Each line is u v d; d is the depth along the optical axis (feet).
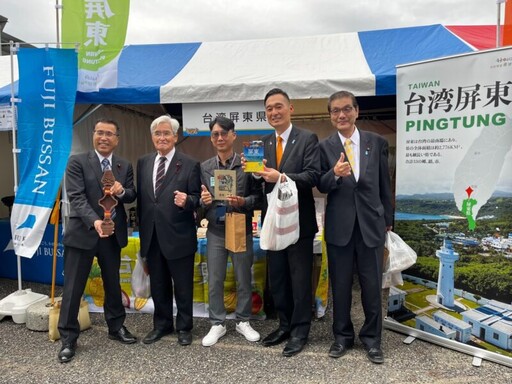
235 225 8.86
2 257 15.75
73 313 9.09
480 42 13.65
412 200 9.75
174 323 10.96
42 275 15.20
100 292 11.87
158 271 9.54
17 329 10.71
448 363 8.68
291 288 9.56
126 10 11.73
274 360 8.86
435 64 9.13
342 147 8.62
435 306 9.57
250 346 9.53
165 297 9.84
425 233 9.64
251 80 12.49
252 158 8.19
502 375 8.17
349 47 14.84
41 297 11.61
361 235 8.50
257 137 21.01
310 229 8.82
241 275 9.74
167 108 20.57
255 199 9.22
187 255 9.34
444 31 14.71
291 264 8.98
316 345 9.56
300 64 13.76
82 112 14.16
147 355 9.16
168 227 9.15
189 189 9.32
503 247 8.50
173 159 9.30
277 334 9.70
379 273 8.70
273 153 8.89
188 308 9.71
